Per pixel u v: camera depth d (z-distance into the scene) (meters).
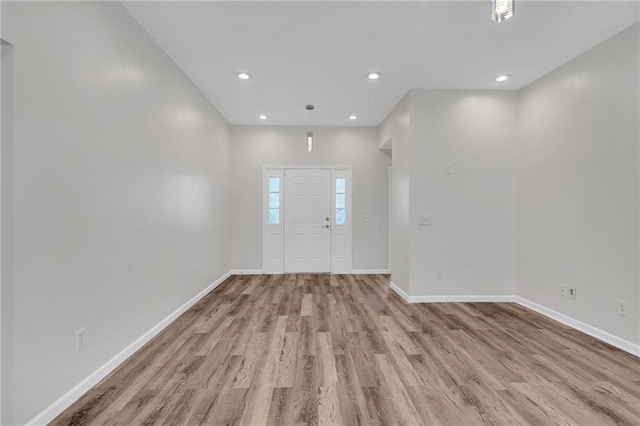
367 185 5.58
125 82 2.33
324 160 5.55
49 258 1.66
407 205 3.90
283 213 5.58
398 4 2.28
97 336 2.03
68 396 1.77
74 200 1.83
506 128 3.86
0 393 1.46
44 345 1.63
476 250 3.86
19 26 1.48
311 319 3.23
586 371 2.18
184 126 3.43
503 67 3.26
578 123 3.00
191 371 2.16
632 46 2.49
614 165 2.64
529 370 2.19
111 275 2.18
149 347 2.54
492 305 3.73
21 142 1.50
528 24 2.50
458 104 3.83
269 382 2.02
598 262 2.79
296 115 4.93
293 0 2.23
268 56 3.05
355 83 3.68
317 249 5.60
